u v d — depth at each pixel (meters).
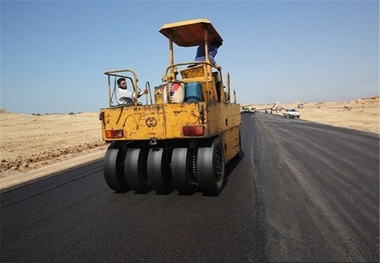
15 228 4.47
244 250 3.41
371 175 6.76
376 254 3.23
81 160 10.76
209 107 5.41
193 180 5.81
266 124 27.86
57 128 30.02
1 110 42.31
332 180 6.39
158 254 3.41
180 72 6.83
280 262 3.12
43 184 7.24
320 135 16.28
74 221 4.62
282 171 7.41
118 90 6.38
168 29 6.78
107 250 3.58
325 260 3.14
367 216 4.32
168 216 4.60
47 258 3.47
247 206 4.90
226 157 7.21
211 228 4.07
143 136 5.59
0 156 13.63
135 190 6.03
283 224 4.10
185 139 5.77
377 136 15.12
